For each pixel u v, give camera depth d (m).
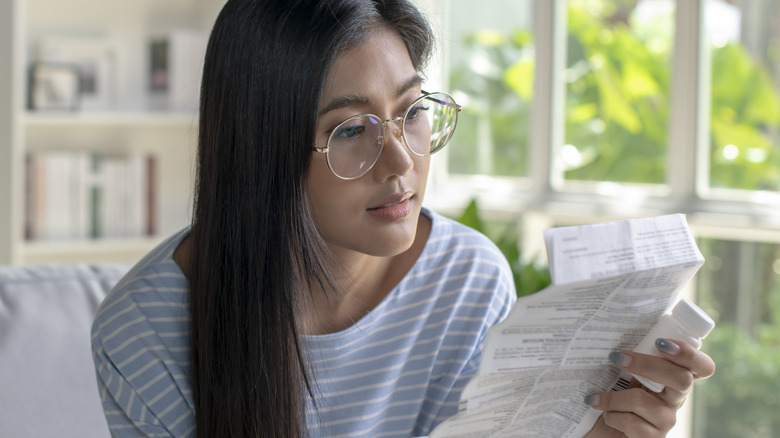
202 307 0.93
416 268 1.09
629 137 2.79
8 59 2.45
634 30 2.75
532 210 2.99
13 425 1.22
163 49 2.85
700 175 2.62
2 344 1.25
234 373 0.92
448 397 1.11
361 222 0.90
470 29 3.24
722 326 2.59
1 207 2.48
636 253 0.77
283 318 0.92
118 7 2.88
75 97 2.71
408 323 1.08
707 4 2.54
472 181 3.31
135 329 0.94
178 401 0.96
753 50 2.46
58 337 1.29
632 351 0.88
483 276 1.13
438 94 0.93
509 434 0.93
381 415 1.09
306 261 0.90
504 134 3.18
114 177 2.74
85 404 1.28
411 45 0.93
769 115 2.45
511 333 0.79
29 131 2.76
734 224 2.46
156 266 0.97
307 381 0.95
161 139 2.98
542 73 3.00
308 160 0.87
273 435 0.93
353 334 1.03
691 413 2.67
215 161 0.90
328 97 0.86
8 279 1.32
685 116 2.61
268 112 0.86
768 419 2.51
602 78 2.85
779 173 2.44
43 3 2.75
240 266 0.91
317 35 0.84
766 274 2.49
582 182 2.94
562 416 0.93
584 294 0.77
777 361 2.48
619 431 0.93
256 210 0.89
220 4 3.06
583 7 2.89
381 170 0.88
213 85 0.90
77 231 2.69
